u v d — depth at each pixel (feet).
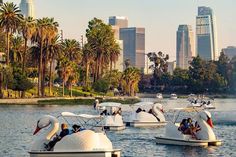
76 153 148.97
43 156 148.77
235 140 219.00
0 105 564.30
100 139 154.51
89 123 277.85
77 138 150.61
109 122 266.36
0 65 653.71
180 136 195.83
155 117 294.46
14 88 653.71
